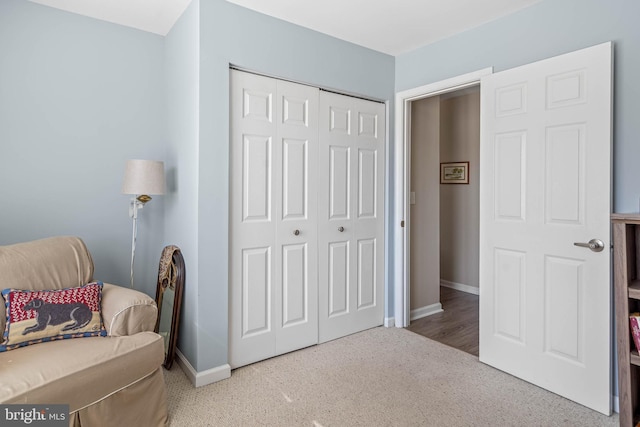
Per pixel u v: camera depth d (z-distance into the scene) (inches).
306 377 90.2
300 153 103.8
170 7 92.8
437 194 145.5
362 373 92.4
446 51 108.9
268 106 97.3
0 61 88.4
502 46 95.4
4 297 68.1
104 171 103.3
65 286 78.0
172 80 103.7
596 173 75.9
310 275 107.5
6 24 88.8
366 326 122.7
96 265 103.2
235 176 92.3
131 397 65.7
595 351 76.4
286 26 98.3
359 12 93.7
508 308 92.0
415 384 87.2
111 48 103.0
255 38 92.7
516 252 90.0
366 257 121.6
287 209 101.9
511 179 90.5
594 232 76.3
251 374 91.6
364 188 120.0
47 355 60.3
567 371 80.8
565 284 81.0
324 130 109.0
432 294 143.6
